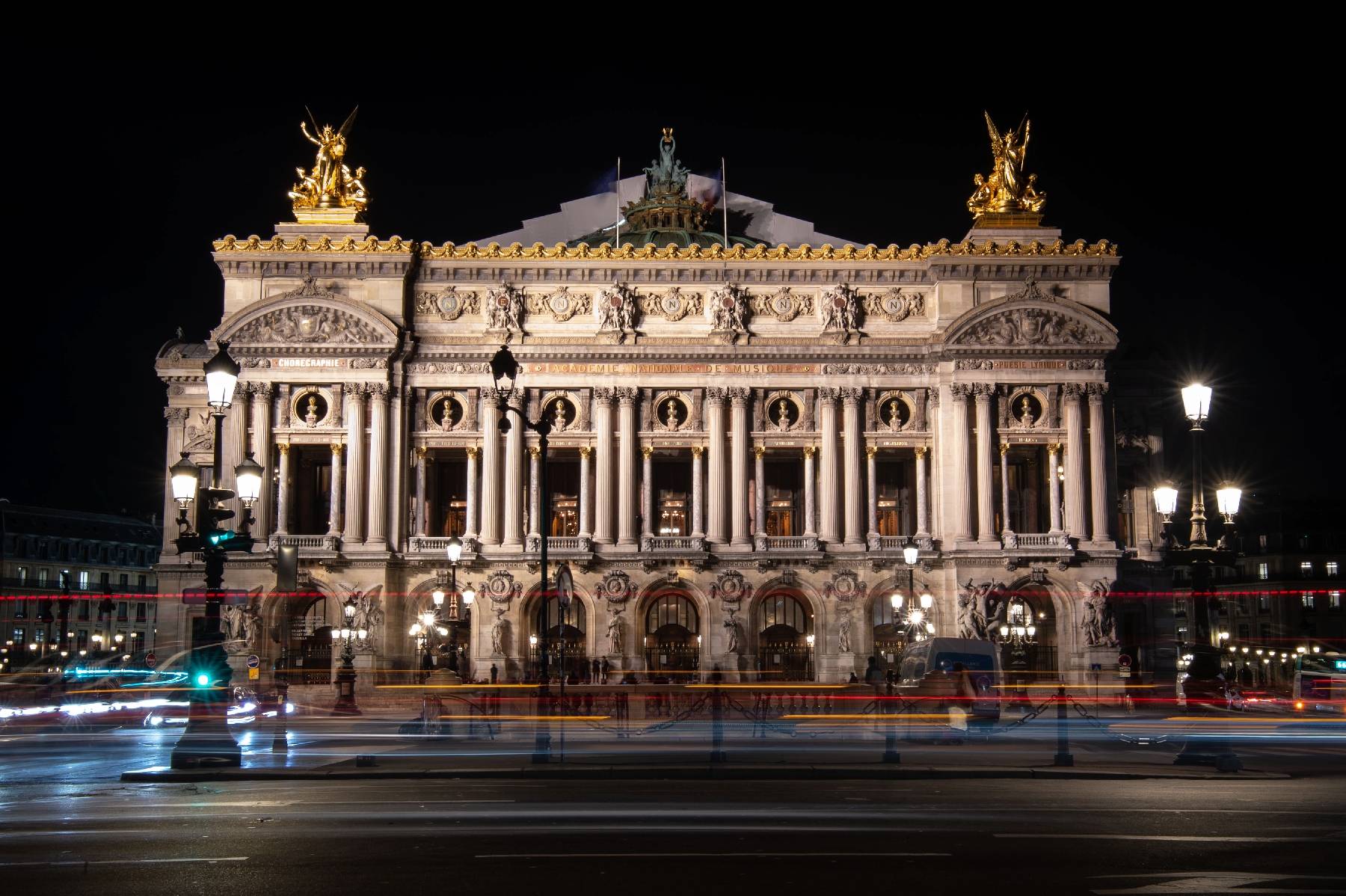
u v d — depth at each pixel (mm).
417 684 103500
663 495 123188
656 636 118125
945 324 117062
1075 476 115062
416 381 116312
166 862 27453
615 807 37188
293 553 97938
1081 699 109500
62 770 49938
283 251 114625
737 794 41469
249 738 69812
